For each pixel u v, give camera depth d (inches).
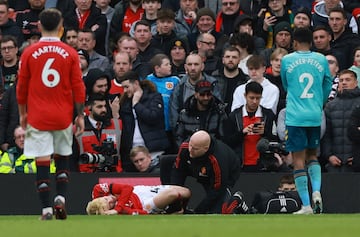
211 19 2487.7
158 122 2191.2
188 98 2153.1
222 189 1904.5
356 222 1327.5
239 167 1942.7
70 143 1477.6
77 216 1731.1
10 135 2188.7
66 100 1464.1
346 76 2153.1
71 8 2605.8
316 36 2407.7
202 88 2113.7
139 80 2199.8
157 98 2197.3
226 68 2268.7
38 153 1448.1
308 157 1859.0
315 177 1840.6
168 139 2218.3
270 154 2098.9
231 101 2252.7
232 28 2527.1
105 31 2556.6
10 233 1075.3
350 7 2608.3
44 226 1237.1
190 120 2150.6
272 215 1733.5
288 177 2038.6
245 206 1940.2
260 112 2150.6
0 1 2539.4
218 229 1130.0
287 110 1813.5
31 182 2090.3
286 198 2003.0
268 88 2193.7
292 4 2623.0
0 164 2151.8
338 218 1502.2
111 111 2161.7
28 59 1450.5
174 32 2485.2
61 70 1451.8
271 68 2300.7
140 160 2137.1
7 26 2556.6
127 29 2588.6
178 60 2407.7
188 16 2541.8
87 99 2151.8
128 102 2183.8
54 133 1465.3
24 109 1480.1
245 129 2132.1
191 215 1756.9
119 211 1940.2
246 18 2461.9
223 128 2146.9
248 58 2244.1
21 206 2090.3
